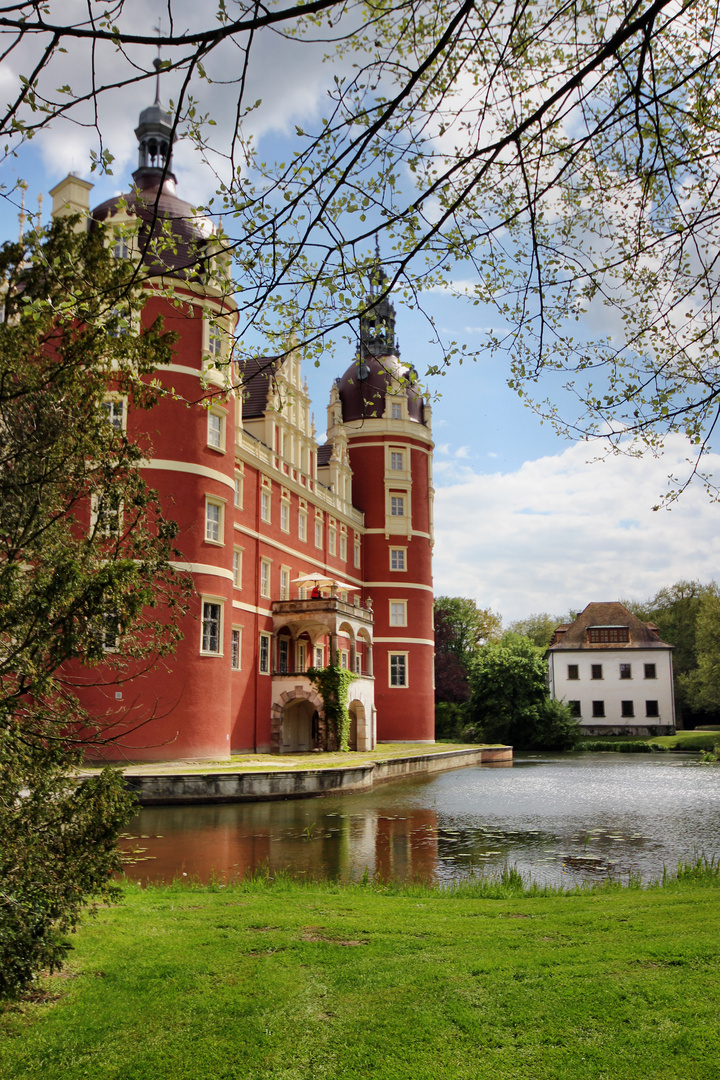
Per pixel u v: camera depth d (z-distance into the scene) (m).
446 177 5.34
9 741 5.80
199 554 28.72
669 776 34.81
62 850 5.95
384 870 13.27
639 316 7.27
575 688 75.81
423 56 5.66
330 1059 5.14
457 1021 5.58
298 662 41.97
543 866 13.81
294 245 5.68
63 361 5.98
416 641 53.91
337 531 49.41
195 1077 4.96
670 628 89.69
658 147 5.85
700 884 10.96
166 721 26.95
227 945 7.24
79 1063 5.15
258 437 40.31
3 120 4.52
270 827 18.11
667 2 4.52
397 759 33.88
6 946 5.46
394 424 55.28
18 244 5.74
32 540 5.86
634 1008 5.67
